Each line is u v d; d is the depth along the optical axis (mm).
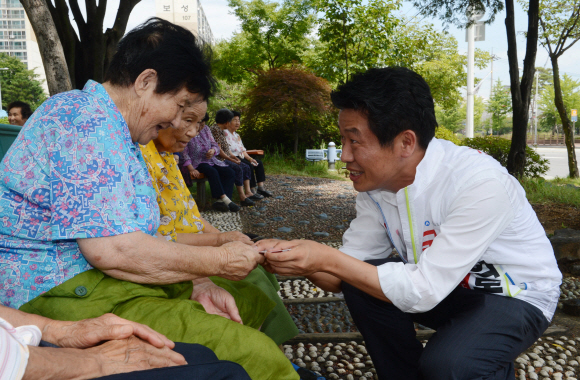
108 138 1271
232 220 6508
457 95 24844
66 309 1312
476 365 1403
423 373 1470
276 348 1345
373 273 1505
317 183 10633
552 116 49188
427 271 1462
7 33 118438
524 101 8945
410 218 1622
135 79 1391
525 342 1519
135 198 1387
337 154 14219
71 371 972
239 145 8117
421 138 1515
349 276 1522
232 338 1312
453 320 1543
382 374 1817
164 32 1413
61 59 4695
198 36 1533
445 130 15203
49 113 1280
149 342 1143
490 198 1439
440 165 1559
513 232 1523
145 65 1377
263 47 18891
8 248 1314
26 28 118875
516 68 8797
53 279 1311
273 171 12867
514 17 8508
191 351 1216
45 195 1262
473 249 1450
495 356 1433
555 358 2541
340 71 13859
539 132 62031
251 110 15086
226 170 7191
